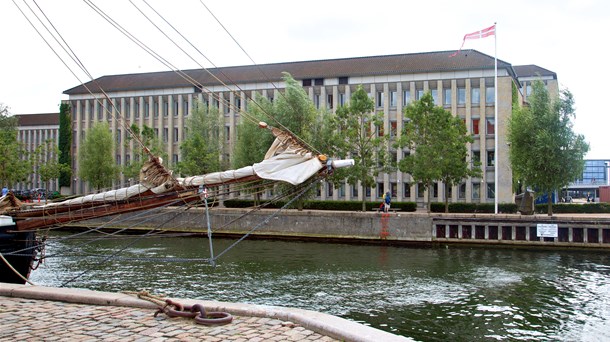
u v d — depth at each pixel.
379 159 48.84
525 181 40.19
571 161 38.94
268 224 39.84
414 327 15.30
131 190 13.15
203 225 40.78
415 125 43.34
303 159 12.45
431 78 56.59
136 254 29.28
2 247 14.35
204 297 18.50
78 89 72.44
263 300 18.22
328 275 23.44
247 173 12.51
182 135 67.06
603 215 42.84
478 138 55.09
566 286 21.36
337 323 7.47
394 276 23.39
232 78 64.50
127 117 69.94
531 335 14.66
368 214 37.62
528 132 40.03
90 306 9.32
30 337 7.33
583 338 14.44
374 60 62.91
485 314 16.80
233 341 7.02
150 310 8.96
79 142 72.31
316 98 61.88
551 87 70.31
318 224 38.75
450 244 36.38
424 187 43.97
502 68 54.12
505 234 35.75
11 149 58.91
